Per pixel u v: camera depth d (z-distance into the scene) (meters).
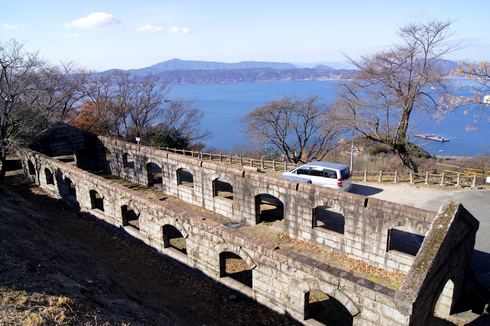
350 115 29.61
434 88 27.58
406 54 27.52
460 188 21.59
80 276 10.72
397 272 13.25
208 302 11.87
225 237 11.89
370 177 25.12
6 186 24.48
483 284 12.01
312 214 15.59
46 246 12.68
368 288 8.45
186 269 13.85
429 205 18.66
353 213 14.20
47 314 7.17
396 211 12.95
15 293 7.89
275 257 10.48
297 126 39.50
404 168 28.12
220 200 19.66
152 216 15.05
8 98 23.58
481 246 14.41
